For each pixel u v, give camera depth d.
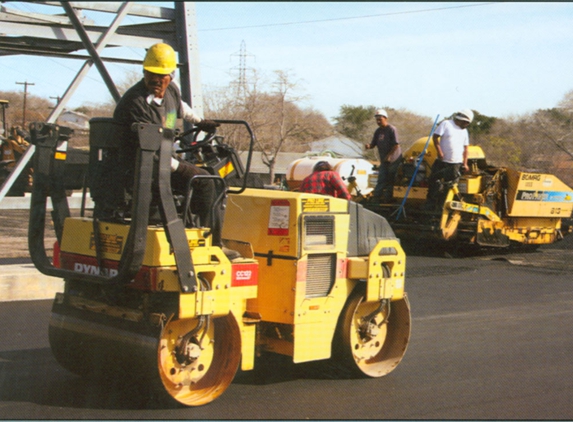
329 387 5.31
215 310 4.55
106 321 4.72
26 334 6.60
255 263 4.89
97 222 4.76
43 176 5.12
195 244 4.57
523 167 28.17
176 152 5.09
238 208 5.36
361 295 5.46
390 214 14.30
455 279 10.88
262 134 36.25
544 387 5.53
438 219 13.31
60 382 5.14
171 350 4.58
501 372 5.93
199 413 4.57
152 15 10.07
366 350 5.68
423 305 8.80
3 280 8.19
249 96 35.16
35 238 5.06
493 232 13.69
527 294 9.76
